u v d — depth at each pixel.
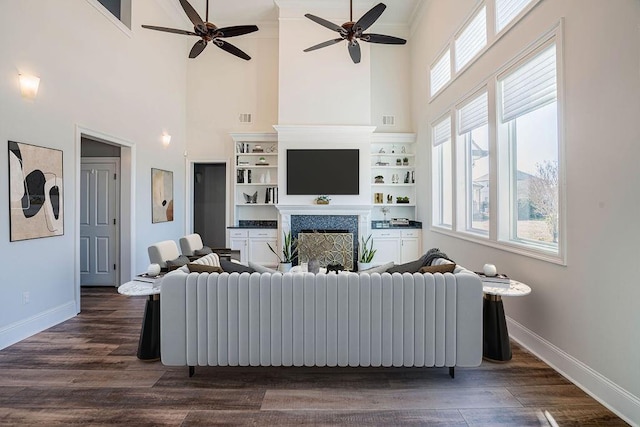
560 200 2.44
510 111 3.17
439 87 5.09
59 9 3.42
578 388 2.23
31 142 3.10
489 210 3.46
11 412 1.96
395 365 2.31
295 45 5.87
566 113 2.37
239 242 6.18
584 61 2.21
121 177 4.77
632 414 1.87
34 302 3.16
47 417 1.91
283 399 2.11
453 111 4.39
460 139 4.33
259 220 6.61
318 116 5.90
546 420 1.91
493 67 3.36
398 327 2.29
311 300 2.29
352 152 5.87
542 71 2.73
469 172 4.16
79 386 2.24
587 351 2.19
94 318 3.60
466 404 2.06
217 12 6.05
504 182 3.29
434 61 5.15
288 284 2.29
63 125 3.49
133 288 2.52
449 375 2.40
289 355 2.31
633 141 1.87
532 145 2.95
